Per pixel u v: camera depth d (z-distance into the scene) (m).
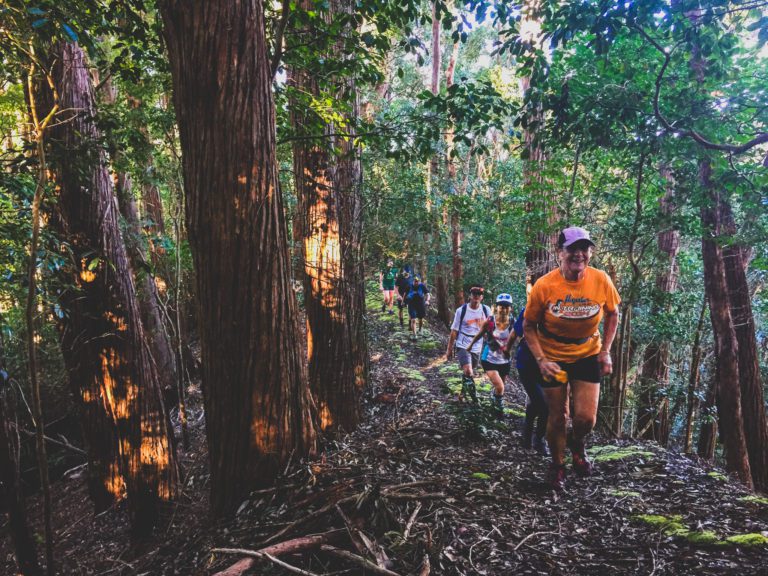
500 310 5.65
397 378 8.95
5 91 5.46
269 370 3.28
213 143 2.99
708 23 4.54
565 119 5.66
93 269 5.61
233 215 3.06
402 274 14.16
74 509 7.44
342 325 5.81
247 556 2.49
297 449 3.48
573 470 3.78
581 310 3.00
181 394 7.95
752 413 9.40
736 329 9.54
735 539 2.43
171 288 9.49
